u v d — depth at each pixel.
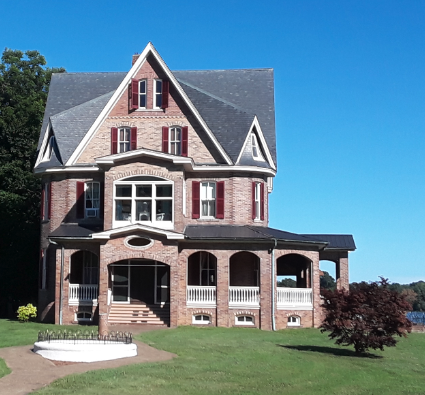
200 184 40.25
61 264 37.50
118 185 37.00
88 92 46.56
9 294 50.94
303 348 29.69
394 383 23.33
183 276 37.19
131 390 19.42
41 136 44.00
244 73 46.91
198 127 40.50
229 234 37.84
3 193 51.03
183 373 22.08
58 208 41.09
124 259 36.34
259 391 20.44
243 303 37.22
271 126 43.59
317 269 39.47
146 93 41.00
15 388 19.41
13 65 61.47
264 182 41.38
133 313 36.97
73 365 22.80
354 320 28.28
